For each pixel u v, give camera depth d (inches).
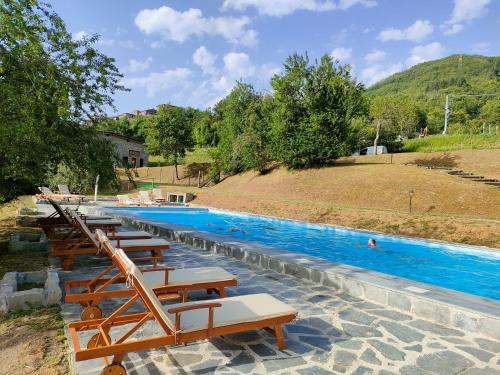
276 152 1268.5
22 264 305.3
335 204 903.1
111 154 330.0
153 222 542.6
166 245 316.5
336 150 1180.5
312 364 147.9
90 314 184.4
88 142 313.6
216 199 1121.4
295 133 1226.0
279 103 1256.2
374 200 892.0
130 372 137.7
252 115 1418.6
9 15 251.3
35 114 275.9
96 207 814.5
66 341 164.6
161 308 134.6
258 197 1050.7
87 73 308.2
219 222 803.4
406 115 2187.5
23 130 244.2
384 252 526.3
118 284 249.4
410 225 657.6
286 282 270.8
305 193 1051.3
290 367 144.8
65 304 210.5
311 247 560.4
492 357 158.4
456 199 802.2
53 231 404.5
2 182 328.5
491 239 540.4
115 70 330.6
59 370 139.6
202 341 166.9
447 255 507.2
